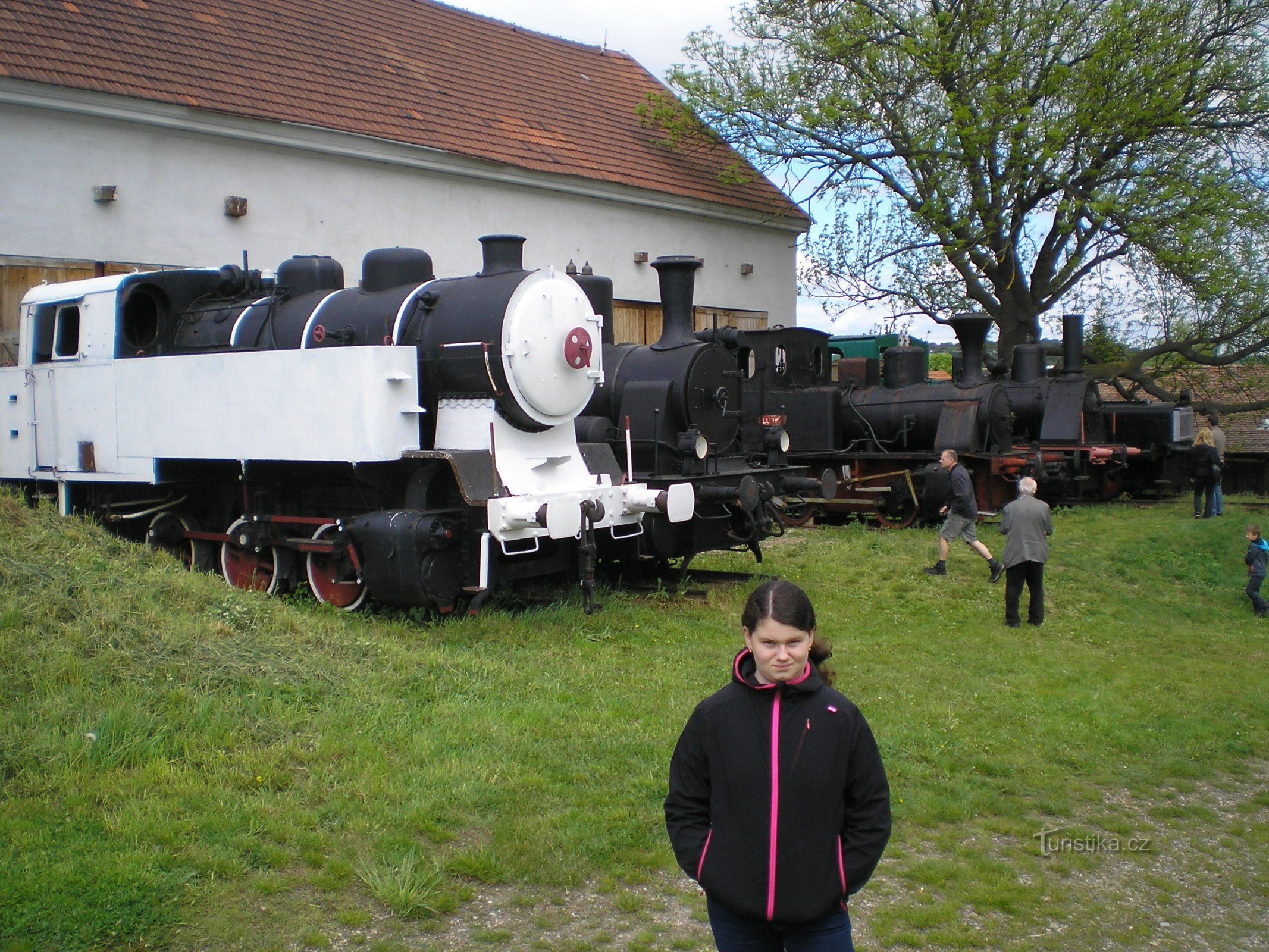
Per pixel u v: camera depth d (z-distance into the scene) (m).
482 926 4.14
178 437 9.79
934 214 19.98
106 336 10.47
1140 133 19.69
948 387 16.67
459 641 8.09
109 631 6.32
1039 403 17.88
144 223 13.32
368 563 8.59
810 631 3.00
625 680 7.32
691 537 10.59
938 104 20.20
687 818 3.08
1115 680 8.11
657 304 19.73
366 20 18.14
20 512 8.21
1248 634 10.21
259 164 14.33
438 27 19.67
